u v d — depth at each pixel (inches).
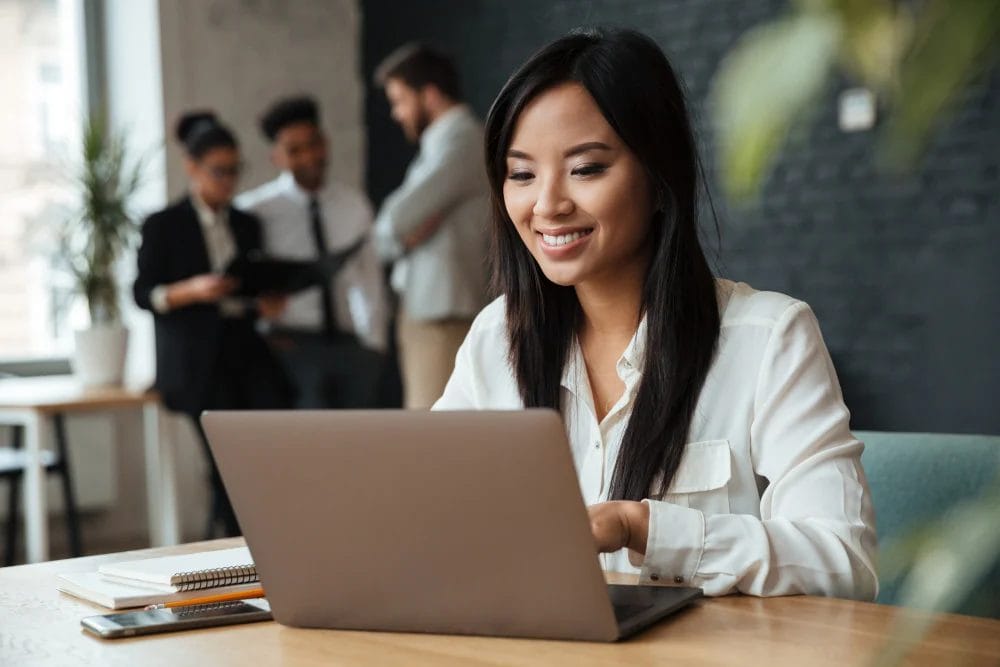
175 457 231.8
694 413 61.4
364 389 211.3
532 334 65.9
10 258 233.3
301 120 204.5
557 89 60.6
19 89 233.3
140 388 200.7
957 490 62.2
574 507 40.4
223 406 198.2
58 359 235.9
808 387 59.9
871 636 42.8
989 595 57.1
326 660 41.8
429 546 43.4
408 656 41.9
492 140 63.2
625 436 61.4
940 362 195.3
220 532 202.4
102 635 46.0
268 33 248.5
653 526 50.9
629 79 59.8
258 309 200.8
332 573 45.3
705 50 217.0
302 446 44.2
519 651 41.7
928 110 12.1
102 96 240.2
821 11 12.4
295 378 205.3
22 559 221.8
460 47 251.4
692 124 65.2
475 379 70.6
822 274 205.3
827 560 51.5
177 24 235.5
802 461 57.9
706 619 46.0
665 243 61.8
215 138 196.4
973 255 191.2
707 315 62.1
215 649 43.9
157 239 195.8
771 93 12.5
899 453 64.7
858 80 12.7
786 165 207.2
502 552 42.2
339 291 207.5
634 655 40.6
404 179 258.8
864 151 199.0
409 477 42.6
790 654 40.3
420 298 200.4
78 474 225.1
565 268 61.4
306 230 204.5
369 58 263.9
